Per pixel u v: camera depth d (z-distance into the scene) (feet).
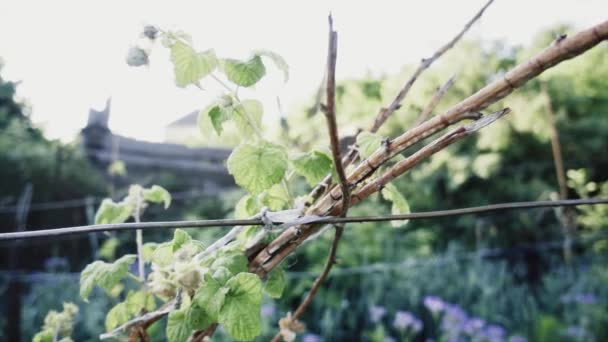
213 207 13.37
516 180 15.38
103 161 14.84
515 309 10.78
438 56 2.41
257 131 2.08
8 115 14.55
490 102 1.59
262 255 2.08
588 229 13.91
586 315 10.00
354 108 11.62
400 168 1.82
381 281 10.48
